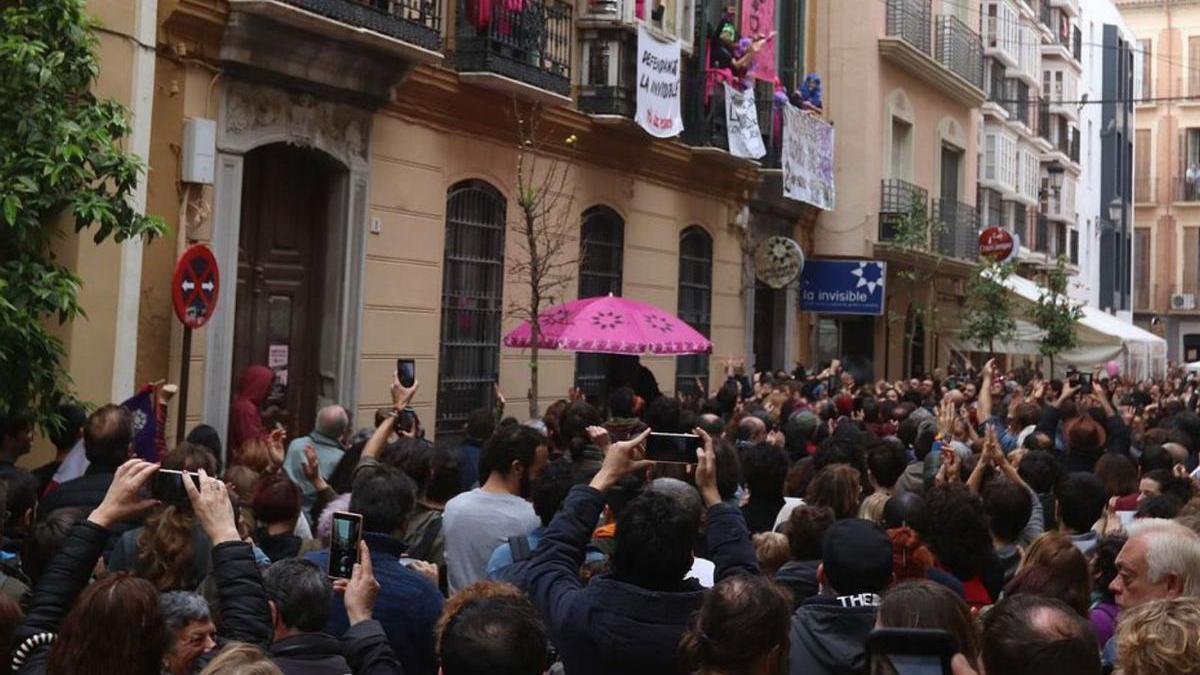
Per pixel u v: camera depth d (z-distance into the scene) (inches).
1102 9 2287.2
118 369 447.5
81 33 378.6
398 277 591.5
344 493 312.3
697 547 269.4
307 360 557.6
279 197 540.4
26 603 209.3
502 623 148.8
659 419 364.2
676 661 170.4
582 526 193.2
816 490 283.4
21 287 362.6
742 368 859.4
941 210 1227.2
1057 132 1958.7
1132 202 2459.4
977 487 325.4
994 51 1565.0
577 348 548.7
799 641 187.8
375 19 532.4
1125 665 142.3
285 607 177.8
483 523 266.4
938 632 131.6
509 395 677.9
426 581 217.6
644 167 792.9
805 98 1005.2
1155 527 197.2
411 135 596.4
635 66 741.3
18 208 353.4
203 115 482.9
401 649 210.4
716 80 832.9
